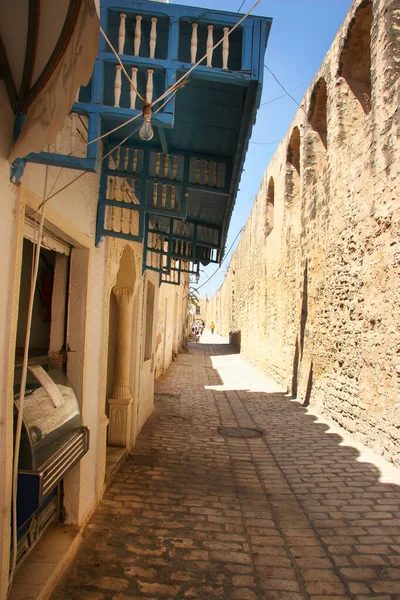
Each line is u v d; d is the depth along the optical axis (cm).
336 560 348
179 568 330
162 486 501
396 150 600
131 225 560
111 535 376
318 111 1036
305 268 1054
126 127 372
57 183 290
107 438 609
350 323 753
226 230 670
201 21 291
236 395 1162
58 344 375
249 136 352
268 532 395
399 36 621
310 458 622
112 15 295
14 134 221
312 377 988
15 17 199
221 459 613
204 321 8469
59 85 189
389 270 611
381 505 458
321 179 938
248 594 301
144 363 774
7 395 223
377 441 640
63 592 293
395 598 300
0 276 214
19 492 246
